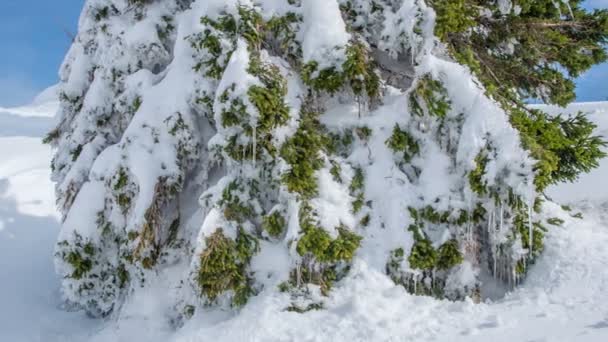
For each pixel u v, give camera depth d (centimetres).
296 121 558
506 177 496
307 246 507
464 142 516
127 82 675
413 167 573
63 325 741
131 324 596
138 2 733
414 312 482
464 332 432
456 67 545
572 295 467
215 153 594
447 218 529
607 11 685
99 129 746
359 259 534
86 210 667
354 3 611
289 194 544
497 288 548
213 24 583
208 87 599
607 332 387
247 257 553
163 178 611
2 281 853
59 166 820
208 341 485
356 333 453
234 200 562
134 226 589
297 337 461
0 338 695
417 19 544
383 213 549
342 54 550
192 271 541
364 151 577
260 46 596
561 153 597
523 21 652
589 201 871
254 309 512
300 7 599
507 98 593
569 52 699
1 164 1498
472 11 608
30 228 1088
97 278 680
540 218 583
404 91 628
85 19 802
